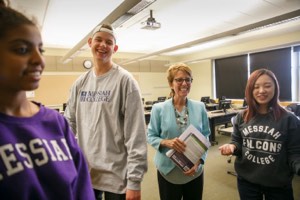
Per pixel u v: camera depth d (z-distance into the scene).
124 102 1.26
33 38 0.55
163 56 10.73
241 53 7.82
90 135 1.31
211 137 5.23
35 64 0.55
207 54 9.45
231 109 6.32
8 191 0.48
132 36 6.60
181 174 1.62
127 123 1.25
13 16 0.53
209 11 4.54
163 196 1.69
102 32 1.29
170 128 1.65
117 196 1.25
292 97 6.87
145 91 10.26
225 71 8.91
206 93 9.70
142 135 1.25
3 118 0.54
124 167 1.27
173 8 4.33
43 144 0.59
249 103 1.52
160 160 1.66
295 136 1.35
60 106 8.34
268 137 1.40
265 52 7.45
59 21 4.86
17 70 0.52
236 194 2.83
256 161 1.44
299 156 1.32
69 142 0.71
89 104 1.33
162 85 10.73
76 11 4.28
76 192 0.68
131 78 1.27
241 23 5.38
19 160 0.52
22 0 3.62
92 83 1.36
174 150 1.53
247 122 1.53
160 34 6.39
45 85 8.05
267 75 1.43
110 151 1.26
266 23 3.84
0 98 0.55
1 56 0.51
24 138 0.56
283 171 1.38
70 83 8.60
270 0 4.06
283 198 1.39
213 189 2.98
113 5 4.03
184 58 10.70
